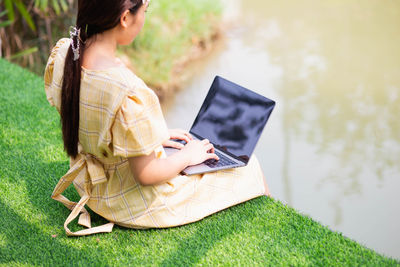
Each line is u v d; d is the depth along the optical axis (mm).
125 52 5902
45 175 2293
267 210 2045
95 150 1674
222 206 1938
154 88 5898
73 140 1691
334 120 5168
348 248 1816
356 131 4957
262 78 6160
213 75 6348
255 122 2012
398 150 4660
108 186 1792
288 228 1933
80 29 1530
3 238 1828
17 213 1991
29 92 3266
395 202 3930
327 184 4129
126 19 1513
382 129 5000
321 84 5980
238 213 2016
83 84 1549
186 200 1865
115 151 1568
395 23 8117
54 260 1726
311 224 1966
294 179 4172
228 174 1982
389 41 7320
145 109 1547
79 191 1932
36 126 2803
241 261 1732
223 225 1934
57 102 1686
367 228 3590
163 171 1678
